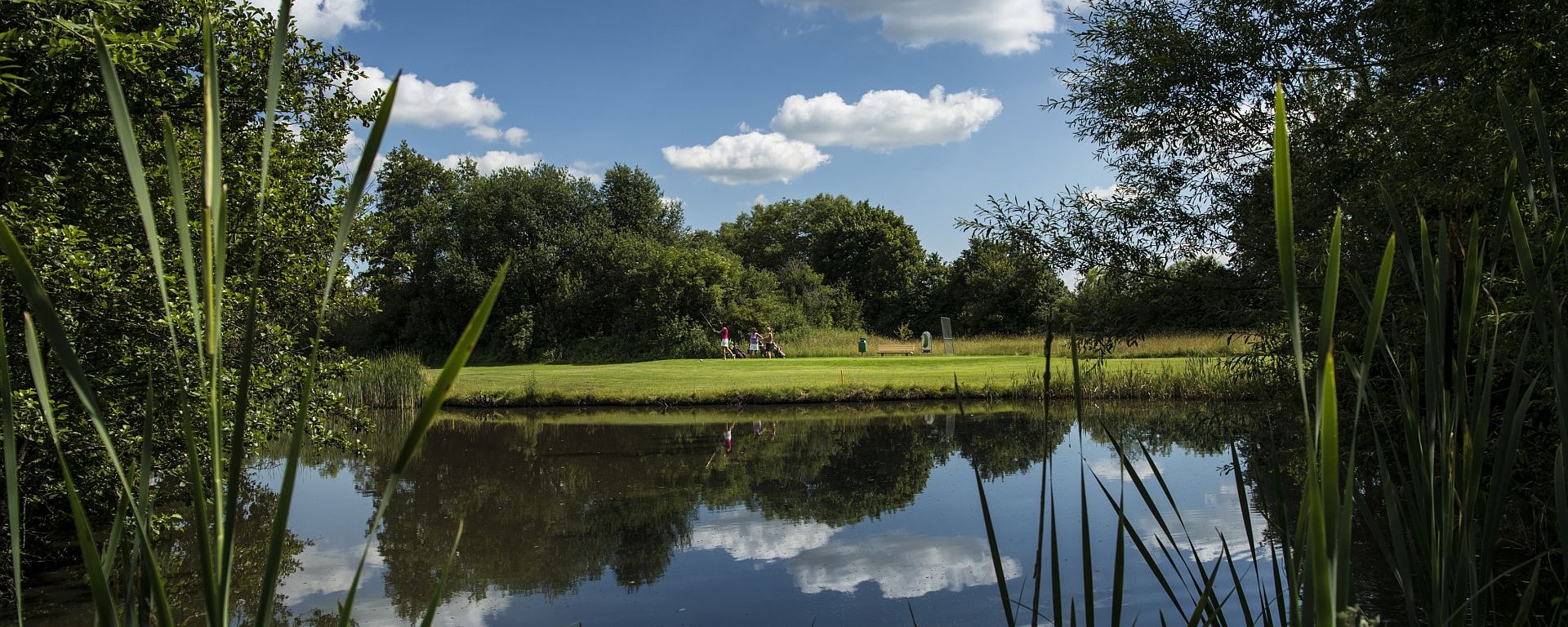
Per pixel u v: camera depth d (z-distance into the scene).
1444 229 1.23
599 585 6.78
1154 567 1.45
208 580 0.69
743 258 61.94
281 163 6.73
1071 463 11.34
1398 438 5.04
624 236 34.97
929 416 16.78
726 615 6.03
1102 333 8.16
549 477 11.39
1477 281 1.17
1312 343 6.04
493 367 30.59
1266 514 1.53
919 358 29.08
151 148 5.87
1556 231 1.20
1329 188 6.56
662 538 8.19
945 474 10.88
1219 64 7.25
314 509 9.77
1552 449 4.32
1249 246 7.21
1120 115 7.86
